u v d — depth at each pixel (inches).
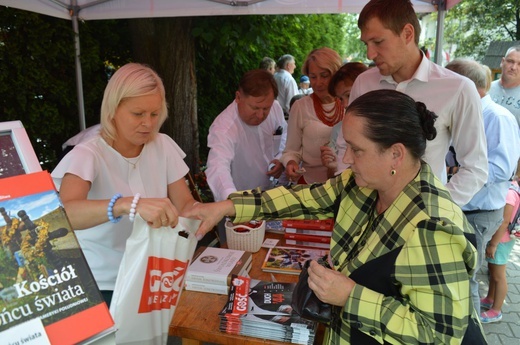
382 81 79.9
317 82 103.7
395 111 43.7
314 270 44.9
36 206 30.6
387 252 44.1
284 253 74.6
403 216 44.3
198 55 234.5
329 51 104.5
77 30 154.6
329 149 97.0
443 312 40.5
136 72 55.7
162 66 183.2
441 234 40.9
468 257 41.4
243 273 65.9
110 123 57.8
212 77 251.0
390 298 43.3
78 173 54.3
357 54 817.5
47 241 30.2
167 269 46.3
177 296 48.4
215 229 100.0
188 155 194.4
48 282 29.1
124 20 195.6
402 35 69.2
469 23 716.0
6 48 142.8
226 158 92.7
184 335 55.2
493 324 122.6
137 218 45.3
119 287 44.9
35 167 32.8
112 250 61.9
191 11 145.0
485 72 105.1
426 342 40.6
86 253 62.3
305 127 107.3
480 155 73.8
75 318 29.0
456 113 73.4
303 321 52.7
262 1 142.1
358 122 44.1
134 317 45.4
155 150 64.2
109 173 59.1
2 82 143.5
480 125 72.8
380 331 42.3
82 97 163.2
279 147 116.9
